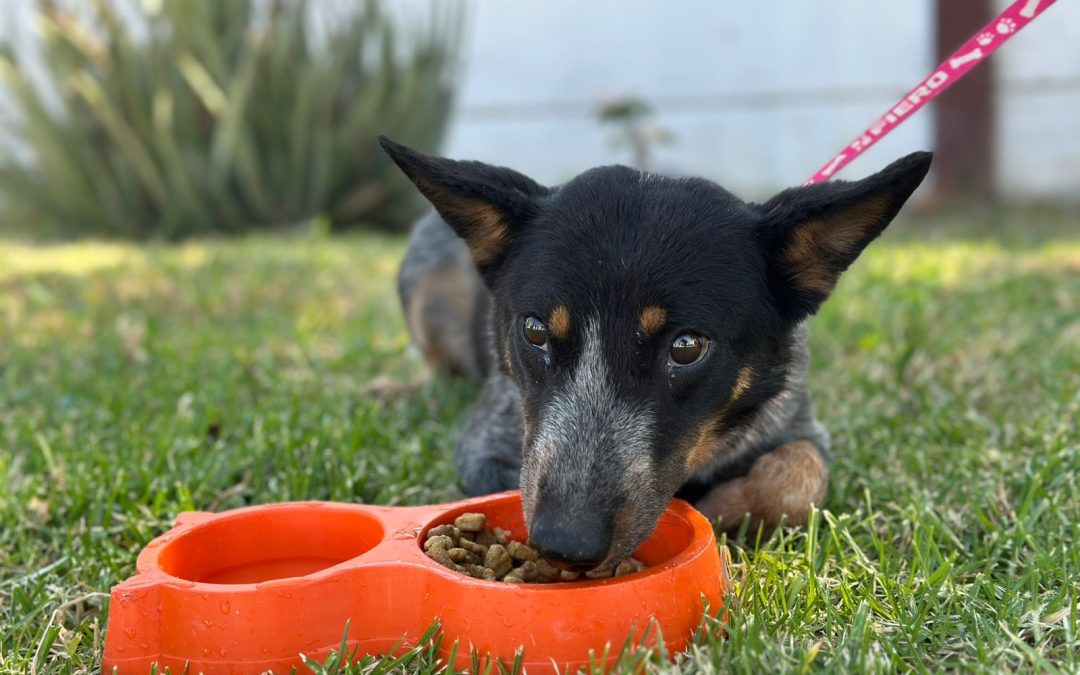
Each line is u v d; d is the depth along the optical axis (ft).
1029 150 10.52
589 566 2.26
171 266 7.14
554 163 11.68
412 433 3.71
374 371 4.60
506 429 3.14
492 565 2.42
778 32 10.96
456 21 10.75
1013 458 3.20
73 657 2.37
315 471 3.26
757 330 2.65
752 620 2.34
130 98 10.13
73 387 4.16
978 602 2.43
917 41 10.60
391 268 7.13
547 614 2.18
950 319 4.94
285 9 10.34
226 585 2.27
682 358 2.52
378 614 2.29
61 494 3.13
